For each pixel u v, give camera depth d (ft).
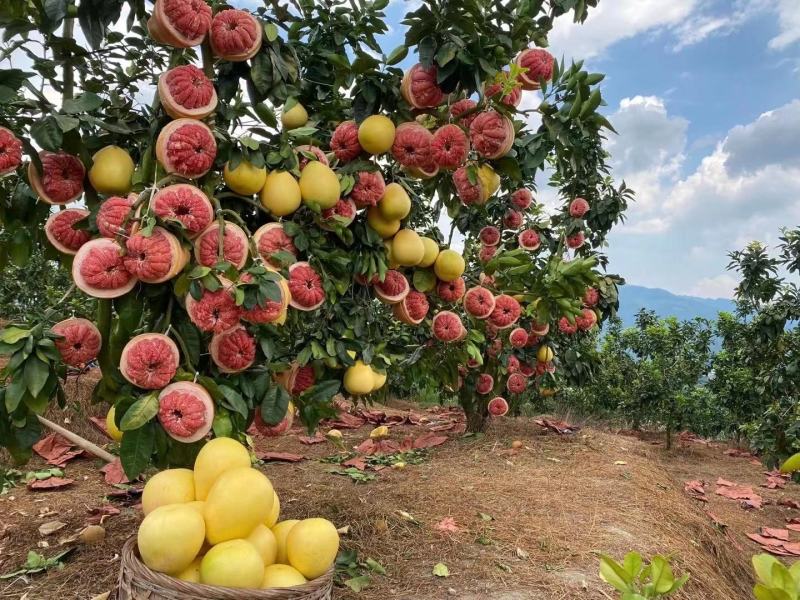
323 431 23.18
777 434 21.45
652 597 4.25
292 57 8.21
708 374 31.17
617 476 16.52
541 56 8.55
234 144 7.59
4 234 9.12
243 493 5.75
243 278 6.89
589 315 20.40
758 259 25.08
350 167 8.80
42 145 6.73
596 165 22.41
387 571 10.26
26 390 6.75
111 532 11.46
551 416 31.76
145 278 6.56
